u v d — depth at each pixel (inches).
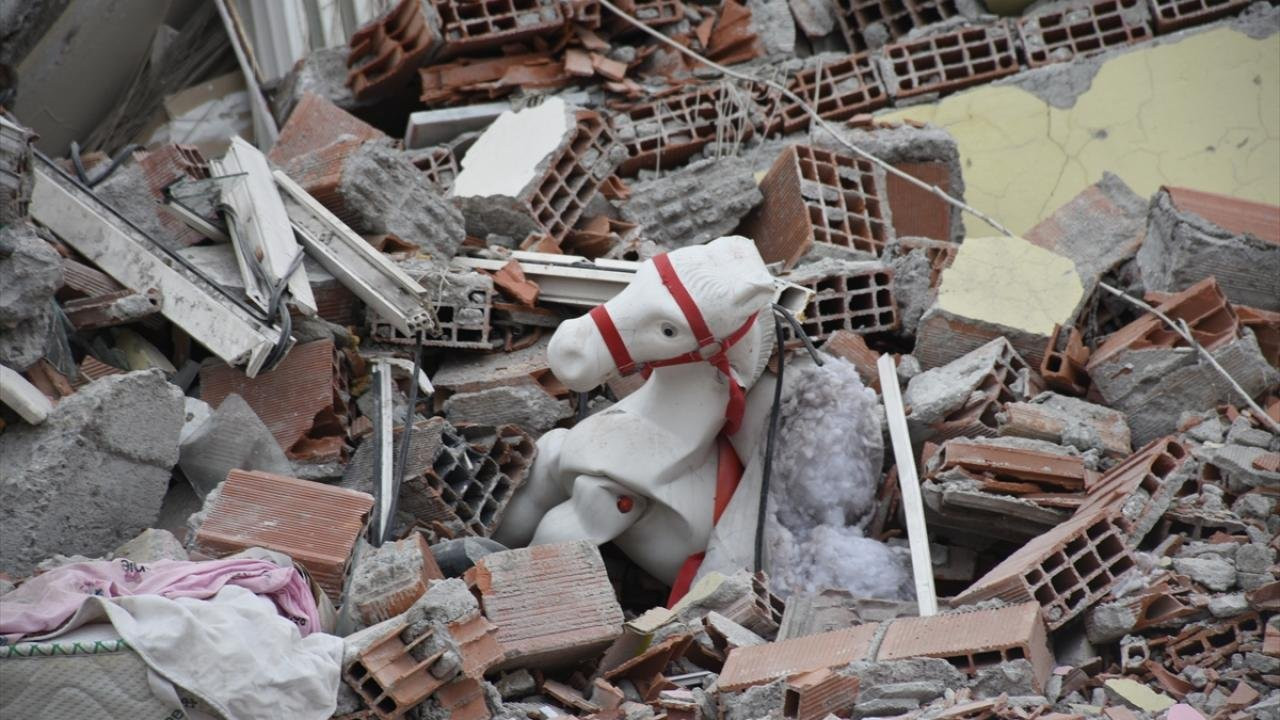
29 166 464.1
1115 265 608.7
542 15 717.9
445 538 502.9
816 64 739.4
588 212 642.2
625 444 499.8
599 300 570.6
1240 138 714.8
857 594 482.6
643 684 437.4
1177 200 580.4
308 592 407.8
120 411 454.0
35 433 446.0
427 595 398.9
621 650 448.1
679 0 748.6
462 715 394.6
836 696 398.0
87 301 515.2
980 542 508.7
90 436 446.9
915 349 557.9
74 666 360.2
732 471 514.6
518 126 641.6
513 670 433.4
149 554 422.6
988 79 741.3
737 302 478.3
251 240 545.0
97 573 388.5
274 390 522.6
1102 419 523.5
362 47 731.4
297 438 513.7
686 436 501.7
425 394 549.0
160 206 565.6
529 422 542.6
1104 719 395.2
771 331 517.3
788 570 494.3
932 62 743.1
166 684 361.1
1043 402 533.0
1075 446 509.0
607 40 745.0
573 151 635.5
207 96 765.9
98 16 734.5
